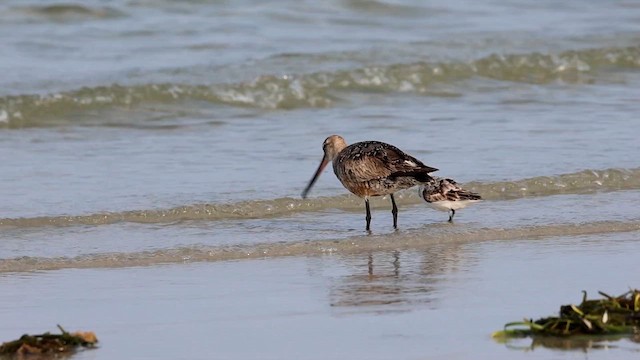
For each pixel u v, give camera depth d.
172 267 13.21
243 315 11.32
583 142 19.61
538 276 12.68
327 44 27.09
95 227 14.96
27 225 14.95
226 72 24.50
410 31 28.72
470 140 19.84
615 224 15.06
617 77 26.28
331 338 10.58
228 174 17.70
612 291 12.05
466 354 10.08
